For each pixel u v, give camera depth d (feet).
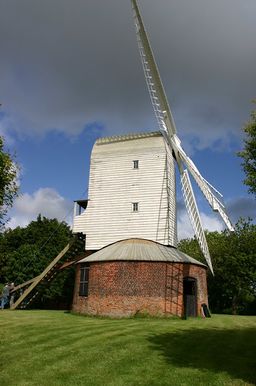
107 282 99.50
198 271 107.04
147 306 96.12
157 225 113.70
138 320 89.40
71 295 155.02
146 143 122.31
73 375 42.39
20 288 133.90
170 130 119.34
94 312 98.58
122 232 116.47
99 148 127.13
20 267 162.20
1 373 43.21
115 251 104.27
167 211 114.21
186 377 41.78
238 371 44.47
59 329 68.08
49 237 188.65
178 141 122.11
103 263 101.71
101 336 62.18
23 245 172.35
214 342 60.44
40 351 52.31
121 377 41.68
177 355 51.26
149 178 118.52
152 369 44.55
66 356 49.83
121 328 70.38
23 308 129.70
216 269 168.96
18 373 43.16
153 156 120.06
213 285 174.91
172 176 122.31
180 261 102.37
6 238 190.60
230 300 176.76
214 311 177.88
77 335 62.75
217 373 43.47
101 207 120.78
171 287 98.78
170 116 117.70
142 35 111.14
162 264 99.91
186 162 115.14
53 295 151.74
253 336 67.26
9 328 68.80
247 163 49.55
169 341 59.98
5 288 126.93
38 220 204.85
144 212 116.06
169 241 111.75
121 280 98.37
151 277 98.43
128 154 122.93
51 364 46.37
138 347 55.01
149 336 63.36
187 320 91.40
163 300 96.99
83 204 130.41
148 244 108.17
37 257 164.96
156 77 113.50
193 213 115.75
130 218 116.88
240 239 167.12
